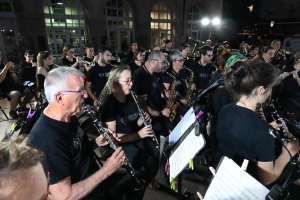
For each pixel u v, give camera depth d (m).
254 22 13.02
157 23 13.77
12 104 3.84
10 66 3.63
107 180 1.59
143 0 12.03
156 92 2.70
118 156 1.35
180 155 1.32
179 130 1.60
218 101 1.80
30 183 0.52
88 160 1.38
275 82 1.04
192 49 5.45
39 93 3.91
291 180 1.32
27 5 9.22
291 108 2.90
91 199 1.38
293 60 2.99
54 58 10.86
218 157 1.62
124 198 1.59
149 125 1.95
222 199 0.98
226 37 15.56
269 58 3.75
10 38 9.65
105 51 3.46
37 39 9.82
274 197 0.82
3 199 0.49
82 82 1.25
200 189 2.16
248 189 0.90
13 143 0.58
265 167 1.03
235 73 1.09
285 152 1.07
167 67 3.09
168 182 1.56
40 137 1.09
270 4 9.41
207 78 3.59
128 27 12.76
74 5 10.84
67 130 1.22
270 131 1.02
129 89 1.90
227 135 1.13
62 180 1.10
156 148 2.00
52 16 10.36
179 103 2.98
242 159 1.09
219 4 14.82
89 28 11.16
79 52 11.62
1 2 9.11
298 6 8.40
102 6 11.04
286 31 8.97
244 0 14.30
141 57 4.12
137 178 1.57
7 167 0.50
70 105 1.20
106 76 3.54
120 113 1.93
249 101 1.09
